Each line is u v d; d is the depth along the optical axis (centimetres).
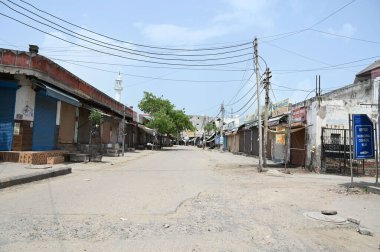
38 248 553
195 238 648
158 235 658
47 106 2078
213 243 620
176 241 624
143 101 6725
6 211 796
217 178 1728
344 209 963
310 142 2203
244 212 902
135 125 5094
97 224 714
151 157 3466
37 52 1902
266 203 1041
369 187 1293
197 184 1450
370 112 2130
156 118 5888
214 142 8494
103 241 606
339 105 2138
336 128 2120
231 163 2830
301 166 2409
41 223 702
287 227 756
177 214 848
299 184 1510
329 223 800
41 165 1691
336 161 2084
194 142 12562
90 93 2773
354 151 1400
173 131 6206
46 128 2081
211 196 1147
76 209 845
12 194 1025
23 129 1839
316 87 3052
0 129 1808
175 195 1125
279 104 3125
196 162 2889
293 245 629
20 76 1831
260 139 2170
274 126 3034
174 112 6744
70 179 1445
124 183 1377
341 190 1323
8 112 1820
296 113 2477
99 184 1319
